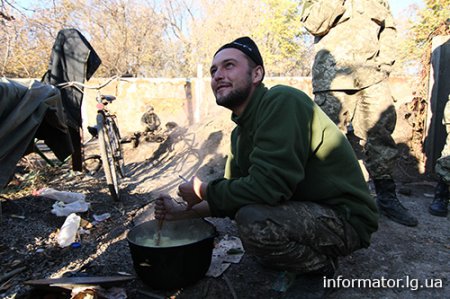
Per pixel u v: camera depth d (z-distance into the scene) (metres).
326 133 1.54
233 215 1.59
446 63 3.91
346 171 1.57
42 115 2.05
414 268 2.03
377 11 2.73
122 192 3.69
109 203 3.27
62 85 3.48
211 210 1.58
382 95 2.72
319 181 1.55
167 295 1.74
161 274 1.68
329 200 1.58
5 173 1.85
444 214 2.83
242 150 1.74
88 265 2.05
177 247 1.64
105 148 3.36
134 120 8.99
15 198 3.16
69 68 3.80
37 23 4.24
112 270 2.00
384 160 2.73
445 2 10.49
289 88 1.54
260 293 1.76
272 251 1.45
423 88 4.24
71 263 2.09
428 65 4.20
